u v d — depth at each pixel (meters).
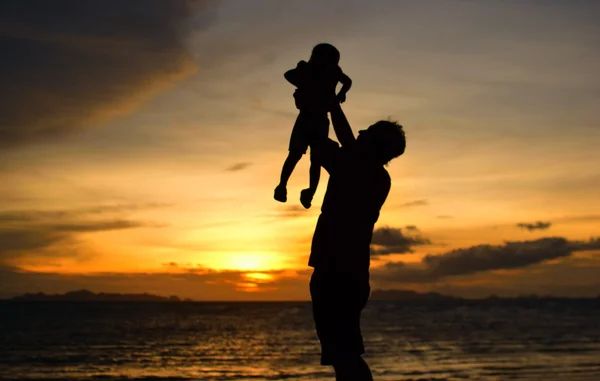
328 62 3.35
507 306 137.62
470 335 42.59
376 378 21.34
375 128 3.32
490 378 21.00
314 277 3.24
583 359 26.48
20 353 32.00
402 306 142.38
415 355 29.22
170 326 58.62
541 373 22.14
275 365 26.23
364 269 3.25
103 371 25.00
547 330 47.31
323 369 24.80
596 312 90.50
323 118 3.33
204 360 28.52
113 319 75.44
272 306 162.75
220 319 76.81
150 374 23.92
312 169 3.59
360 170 3.25
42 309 123.75
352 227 3.20
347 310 3.21
